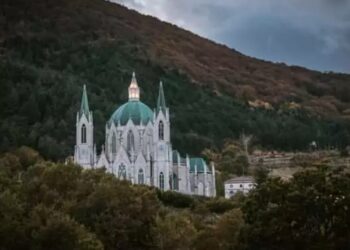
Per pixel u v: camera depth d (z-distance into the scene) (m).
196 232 125.69
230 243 116.81
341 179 105.62
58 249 92.50
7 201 97.56
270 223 102.19
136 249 118.44
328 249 98.19
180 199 193.88
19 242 91.69
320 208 102.25
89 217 116.38
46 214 98.56
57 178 127.38
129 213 119.38
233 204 181.12
